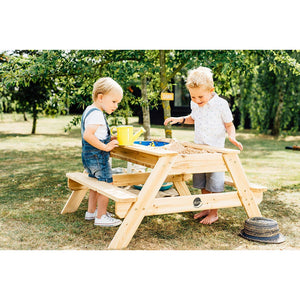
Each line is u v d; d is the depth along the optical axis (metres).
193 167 2.91
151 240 2.90
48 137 11.56
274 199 4.17
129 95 5.84
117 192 2.72
